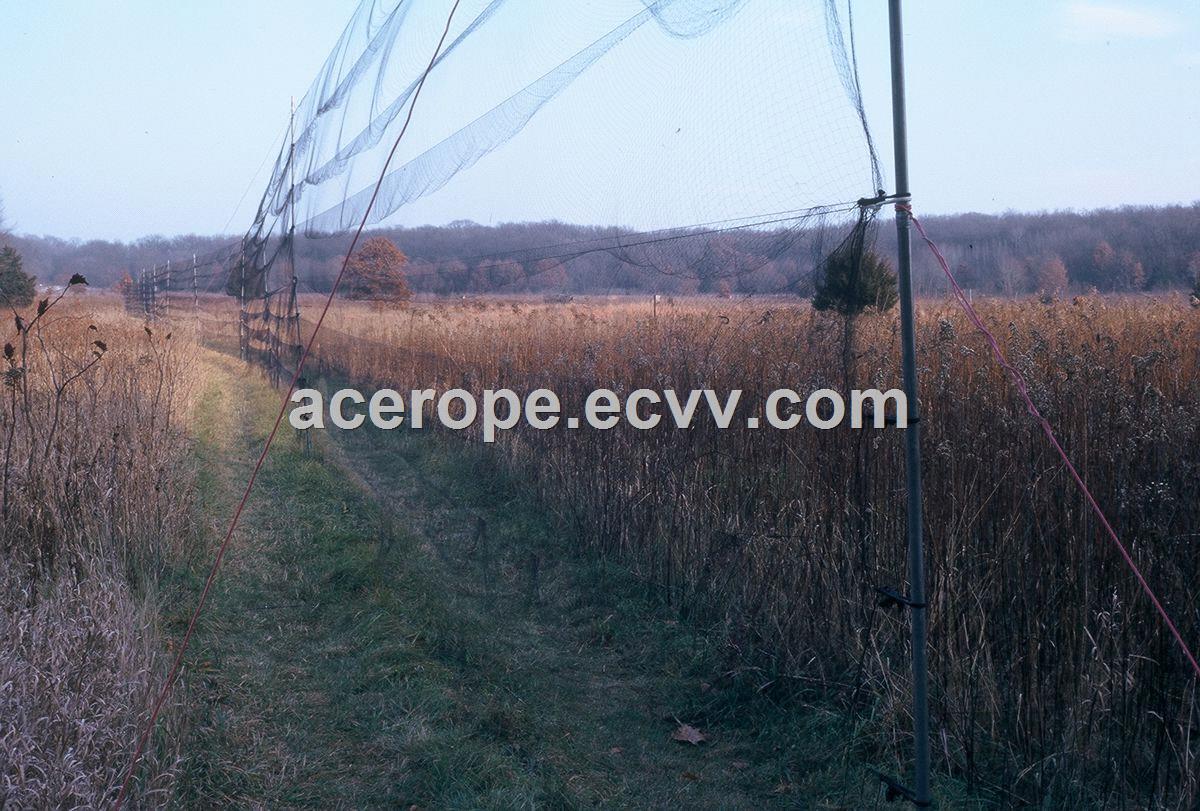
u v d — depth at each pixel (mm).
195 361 11805
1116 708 3295
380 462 8641
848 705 3744
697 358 5066
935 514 3779
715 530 4902
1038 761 3262
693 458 5098
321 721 3822
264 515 6895
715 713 3971
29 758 2732
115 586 4180
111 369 7125
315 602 5141
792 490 4516
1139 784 3193
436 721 3787
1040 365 4973
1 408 5488
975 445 3928
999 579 3652
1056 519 3631
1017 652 3449
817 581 4070
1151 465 3725
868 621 3762
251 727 3688
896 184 2389
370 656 4383
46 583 4203
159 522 5383
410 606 5012
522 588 5426
